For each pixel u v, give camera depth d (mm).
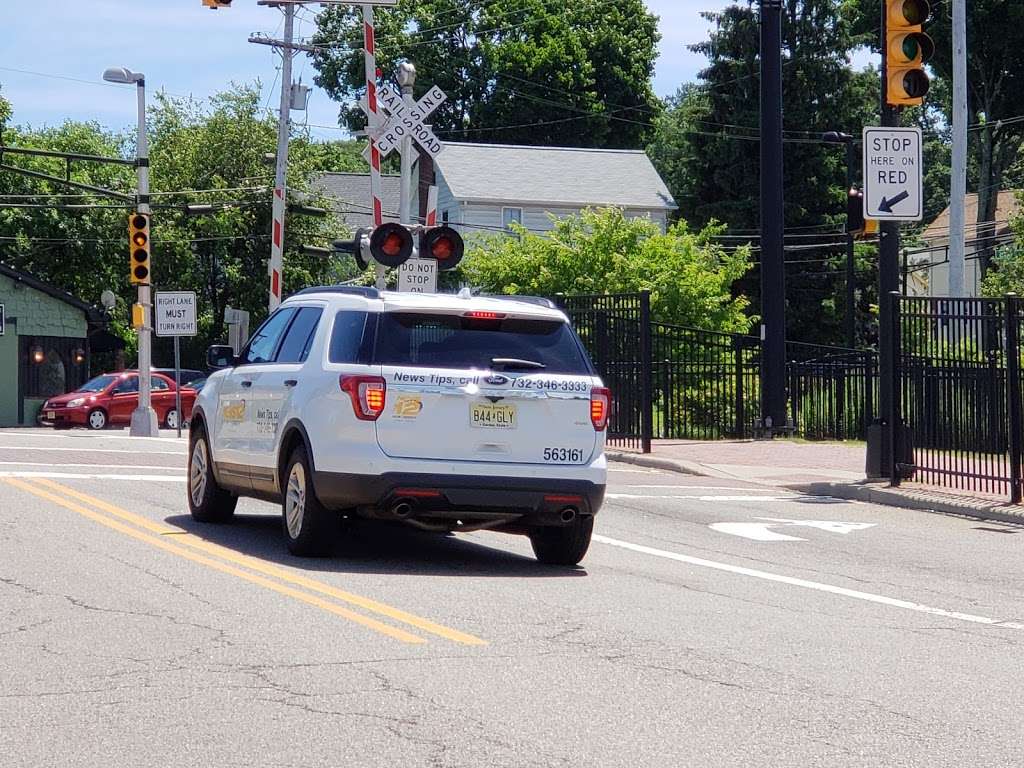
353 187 74625
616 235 35625
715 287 34438
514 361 11188
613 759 5980
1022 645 8836
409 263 21047
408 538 13242
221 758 5902
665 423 27516
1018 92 57000
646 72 74375
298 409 11297
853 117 61594
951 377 17734
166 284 56938
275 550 11758
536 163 63656
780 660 8078
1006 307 16781
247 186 57094
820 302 61781
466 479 10930
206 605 9164
